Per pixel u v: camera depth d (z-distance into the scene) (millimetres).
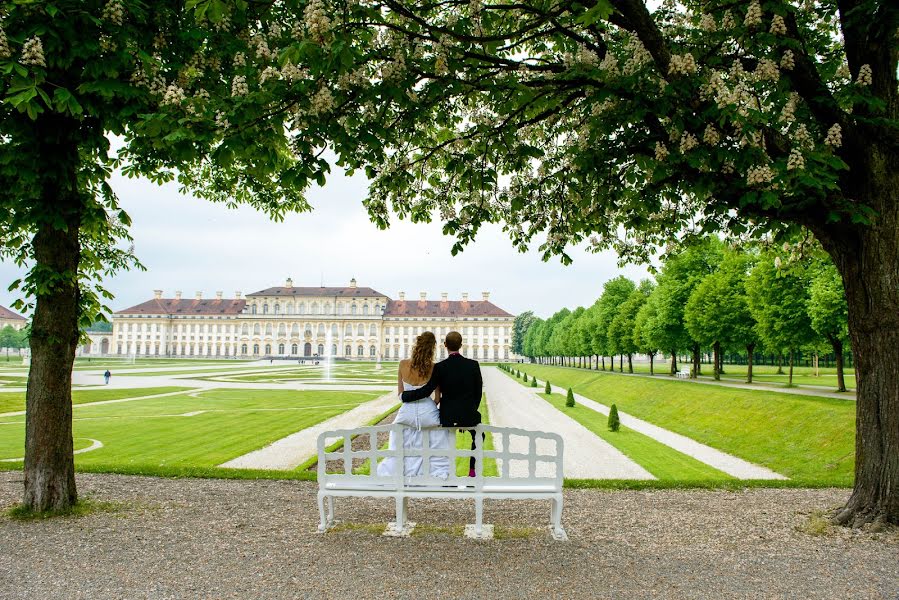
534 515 7109
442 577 4984
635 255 11172
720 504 7844
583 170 7395
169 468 10023
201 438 18344
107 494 8133
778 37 5691
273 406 28734
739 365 83312
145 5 5660
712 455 19094
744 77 6320
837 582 5004
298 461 14680
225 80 6879
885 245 6438
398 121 6590
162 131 5422
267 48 5770
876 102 5695
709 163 5887
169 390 38938
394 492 5957
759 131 5797
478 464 6039
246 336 152625
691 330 37781
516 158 8719
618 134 7055
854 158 6559
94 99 5656
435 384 6281
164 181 10195
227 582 4875
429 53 6434
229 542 5898
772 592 4773
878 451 6590
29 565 5277
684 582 4961
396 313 155500
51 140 6160
